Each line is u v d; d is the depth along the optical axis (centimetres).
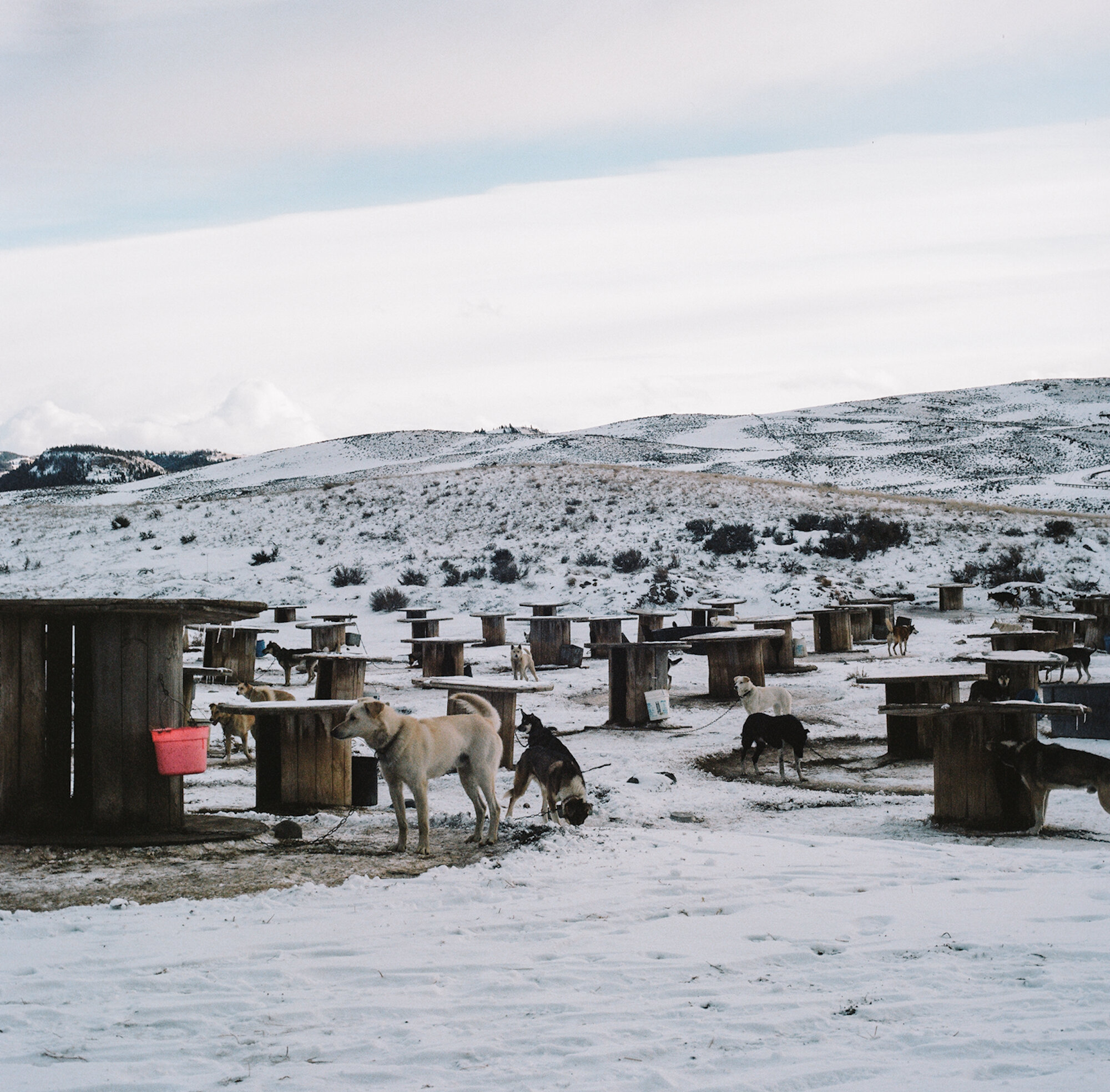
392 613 3994
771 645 2522
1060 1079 385
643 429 16588
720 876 726
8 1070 399
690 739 1622
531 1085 388
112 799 859
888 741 1459
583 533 4994
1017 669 1582
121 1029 442
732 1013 459
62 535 5378
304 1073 398
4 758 860
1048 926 593
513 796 1023
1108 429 14000
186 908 641
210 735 1593
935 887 695
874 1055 413
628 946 557
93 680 860
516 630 3562
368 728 797
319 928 592
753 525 4931
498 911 632
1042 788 949
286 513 5653
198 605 845
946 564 4316
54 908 648
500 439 15112
